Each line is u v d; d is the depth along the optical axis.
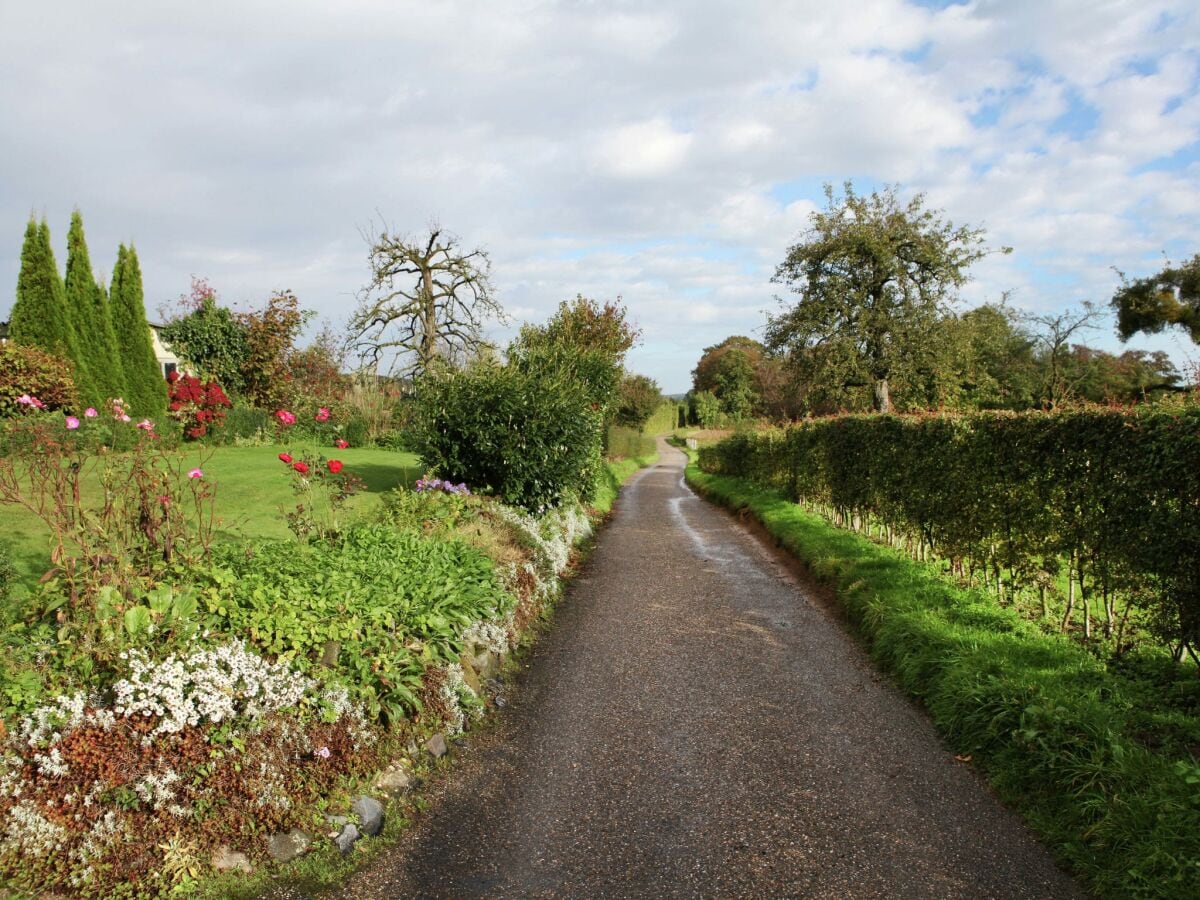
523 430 11.32
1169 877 3.08
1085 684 4.86
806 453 16.70
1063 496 6.20
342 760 4.16
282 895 3.38
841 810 4.12
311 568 5.57
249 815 3.61
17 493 4.97
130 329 20.41
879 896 3.34
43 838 3.18
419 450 11.70
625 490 28.14
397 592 5.64
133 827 3.34
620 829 4.01
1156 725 4.29
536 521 11.30
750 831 3.94
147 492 5.07
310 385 25.72
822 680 6.20
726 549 13.23
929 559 9.49
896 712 5.47
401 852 3.82
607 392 19.12
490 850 3.84
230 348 23.83
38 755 3.29
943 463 8.68
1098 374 25.72
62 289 17.30
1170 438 4.82
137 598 4.32
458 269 30.25
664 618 8.37
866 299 31.78
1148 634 5.70
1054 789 4.01
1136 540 5.20
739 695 5.92
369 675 4.63
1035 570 6.91
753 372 77.81
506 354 16.97
